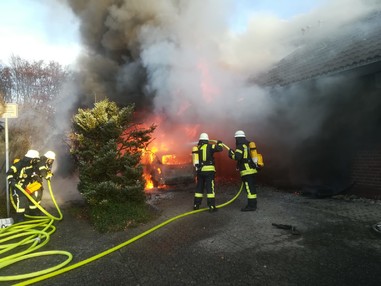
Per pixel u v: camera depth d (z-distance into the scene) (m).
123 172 5.98
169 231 4.81
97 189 5.52
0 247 4.28
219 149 5.95
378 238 3.97
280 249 3.82
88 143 5.95
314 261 3.42
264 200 6.62
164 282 3.16
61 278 3.39
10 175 5.67
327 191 6.52
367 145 5.99
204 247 4.04
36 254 4.05
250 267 3.37
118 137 6.02
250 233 4.48
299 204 6.05
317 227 4.57
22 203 5.70
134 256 3.90
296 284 2.96
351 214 5.09
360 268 3.20
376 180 5.83
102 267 3.62
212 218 5.38
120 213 5.39
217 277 3.19
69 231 5.15
